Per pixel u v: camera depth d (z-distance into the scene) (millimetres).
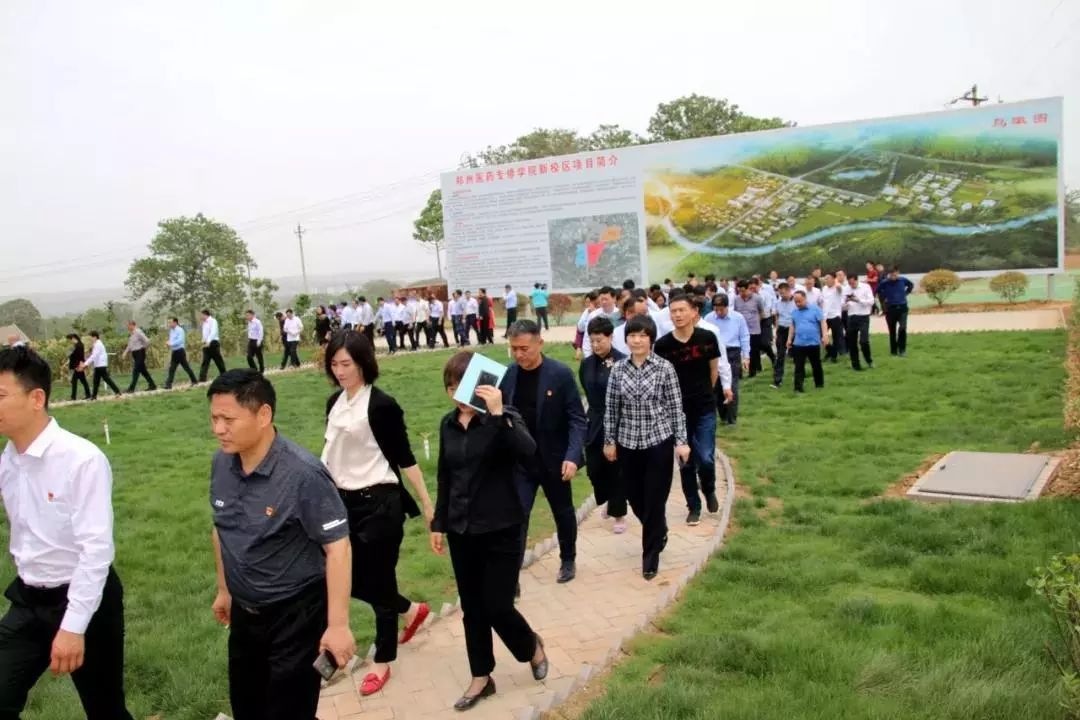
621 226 28688
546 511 8109
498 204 30406
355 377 4512
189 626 5660
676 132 44500
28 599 3424
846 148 25750
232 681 3346
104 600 3531
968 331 19125
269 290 40438
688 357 6840
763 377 15125
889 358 16000
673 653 4410
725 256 27484
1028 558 5316
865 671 3967
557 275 29859
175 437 13625
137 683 4945
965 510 6410
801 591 5285
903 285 16062
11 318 55406
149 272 54750
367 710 4285
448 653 4961
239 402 3057
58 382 25734
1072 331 16297
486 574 4195
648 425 5848
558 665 4648
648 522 5895
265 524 3133
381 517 4500
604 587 5855
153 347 29203
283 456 3191
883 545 5840
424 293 34781
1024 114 23703
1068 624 3488
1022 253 24062
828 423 10727
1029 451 8344
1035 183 23766
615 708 3795
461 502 4191
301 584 3219
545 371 5773
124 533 8031
